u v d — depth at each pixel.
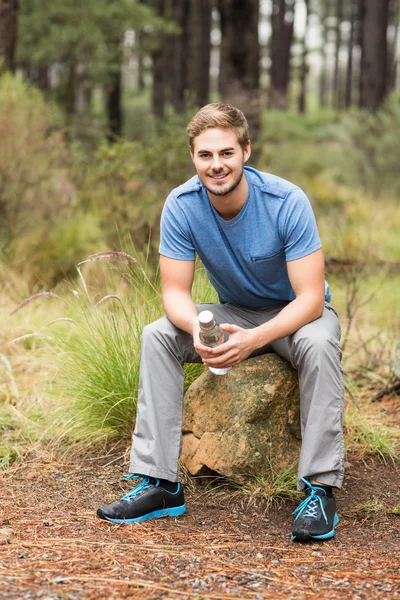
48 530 2.60
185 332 2.88
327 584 2.20
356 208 10.59
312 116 35.94
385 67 16.14
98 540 2.52
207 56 25.25
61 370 3.87
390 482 3.19
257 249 2.80
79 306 4.17
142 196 6.54
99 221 6.47
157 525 2.70
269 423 3.05
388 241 8.24
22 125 6.33
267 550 2.48
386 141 12.80
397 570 2.31
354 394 4.23
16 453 3.42
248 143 2.75
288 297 3.01
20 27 14.62
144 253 6.00
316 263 2.76
